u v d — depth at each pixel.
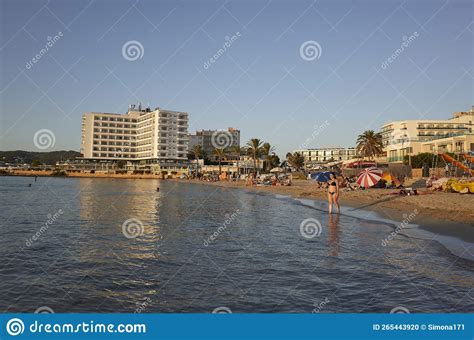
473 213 18.28
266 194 43.25
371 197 30.11
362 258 10.61
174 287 8.19
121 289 8.04
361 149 89.00
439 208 20.67
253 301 7.42
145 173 125.81
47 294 7.76
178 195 41.66
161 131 134.50
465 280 8.53
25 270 9.41
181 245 12.58
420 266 9.69
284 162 124.44
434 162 70.12
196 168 120.19
